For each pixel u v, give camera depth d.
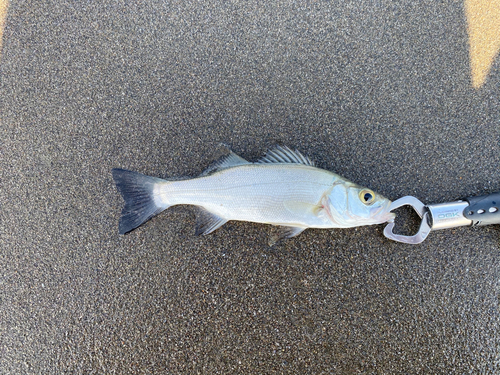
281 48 0.38
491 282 0.35
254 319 0.35
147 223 0.36
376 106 0.37
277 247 0.36
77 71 0.38
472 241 0.36
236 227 0.36
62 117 0.38
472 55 0.37
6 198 0.37
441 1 0.37
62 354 0.36
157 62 0.38
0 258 0.37
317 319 0.35
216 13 0.38
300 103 0.37
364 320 0.35
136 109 0.38
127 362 0.36
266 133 0.37
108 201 0.37
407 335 0.35
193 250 0.36
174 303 0.36
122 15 0.38
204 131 0.37
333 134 0.37
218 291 0.36
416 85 0.37
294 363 0.35
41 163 0.37
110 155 0.37
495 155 0.36
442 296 0.35
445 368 0.35
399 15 0.37
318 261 0.36
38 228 0.37
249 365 0.35
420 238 0.35
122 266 0.36
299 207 0.33
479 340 0.35
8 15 0.38
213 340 0.35
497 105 0.37
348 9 0.38
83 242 0.37
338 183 0.33
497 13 0.37
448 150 0.37
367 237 0.36
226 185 0.33
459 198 0.36
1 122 0.38
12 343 0.36
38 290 0.37
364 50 0.37
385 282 0.36
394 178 0.37
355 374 0.35
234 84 0.38
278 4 0.38
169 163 0.37
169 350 0.36
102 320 0.36
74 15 0.38
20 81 0.38
